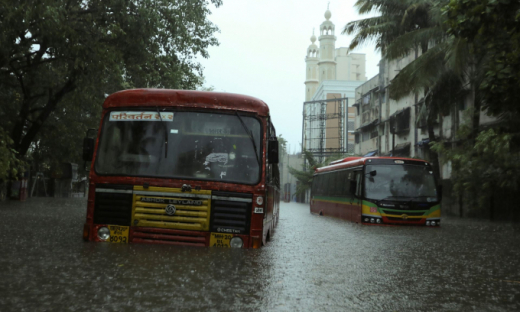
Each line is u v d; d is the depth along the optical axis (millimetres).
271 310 4863
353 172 20516
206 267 6926
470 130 24891
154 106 8992
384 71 44844
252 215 8656
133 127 8953
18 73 23922
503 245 11438
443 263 8414
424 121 34156
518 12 11180
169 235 8602
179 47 23500
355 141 55406
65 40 19234
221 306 4926
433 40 26500
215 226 8609
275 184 13625
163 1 21703
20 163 22734
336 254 9266
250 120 8977
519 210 22969
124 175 8711
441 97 26750
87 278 5988
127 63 22062
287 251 9328
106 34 19734
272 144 9125
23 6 17281
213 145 8852
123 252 7840
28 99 25906
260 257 8008
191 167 8750
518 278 7074
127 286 5629
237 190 8648
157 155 8805
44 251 7945
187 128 8906
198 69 26266
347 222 20062
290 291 5758
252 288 5809
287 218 23641
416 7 25547
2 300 4926
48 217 16188
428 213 18500
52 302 4883
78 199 40531
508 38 12664
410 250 10211
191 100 8992
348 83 77188
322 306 5117
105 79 22625
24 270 6418
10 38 18625
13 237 10000
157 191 8617
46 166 42906
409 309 5121
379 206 18484
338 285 6254
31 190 40406
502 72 12102
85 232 8812
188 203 8594
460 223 21312
